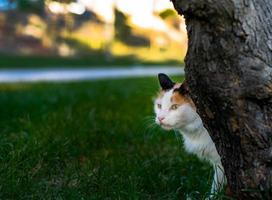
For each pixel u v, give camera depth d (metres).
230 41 3.12
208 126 3.49
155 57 37.50
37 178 4.55
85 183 4.34
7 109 8.04
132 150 5.85
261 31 3.12
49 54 36.91
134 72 26.56
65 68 29.27
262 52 3.13
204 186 4.35
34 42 38.12
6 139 5.43
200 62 3.22
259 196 3.36
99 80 18.22
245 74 3.16
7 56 33.44
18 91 12.35
